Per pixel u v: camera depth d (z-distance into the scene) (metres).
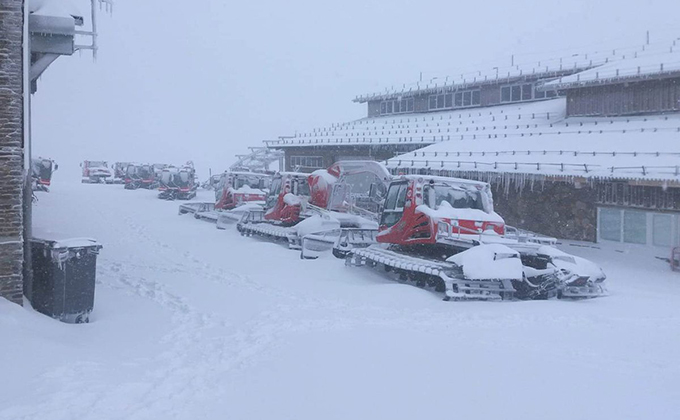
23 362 6.90
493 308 11.49
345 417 5.67
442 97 38.25
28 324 8.48
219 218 26.64
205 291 12.48
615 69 24.95
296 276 15.03
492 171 22.00
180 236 23.38
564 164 19.92
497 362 7.46
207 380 6.84
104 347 8.15
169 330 9.28
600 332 9.54
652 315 11.09
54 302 9.72
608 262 18.88
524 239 14.12
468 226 14.41
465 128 30.11
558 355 7.92
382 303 11.80
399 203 15.86
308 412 5.81
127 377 6.79
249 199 29.69
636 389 6.39
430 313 10.93
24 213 10.16
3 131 9.51
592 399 6.06
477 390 6.36
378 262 16.00
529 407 5.84
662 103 23.09
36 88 14.39
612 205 20.81
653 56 26.19
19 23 9.79
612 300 12.87
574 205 22.12
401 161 26.45
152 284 13.14
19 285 9.46
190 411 5.83
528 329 9.71
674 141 19.56
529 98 33.22
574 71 30.78
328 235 19.09
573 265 13.23
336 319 10.16
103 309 10.62
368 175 24.56
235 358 7.78
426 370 7.11
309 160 40.53
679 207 18.77
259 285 13.51
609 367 7.34
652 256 19.19
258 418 5.66
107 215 31.02
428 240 14.52
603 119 24.59
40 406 5.73
